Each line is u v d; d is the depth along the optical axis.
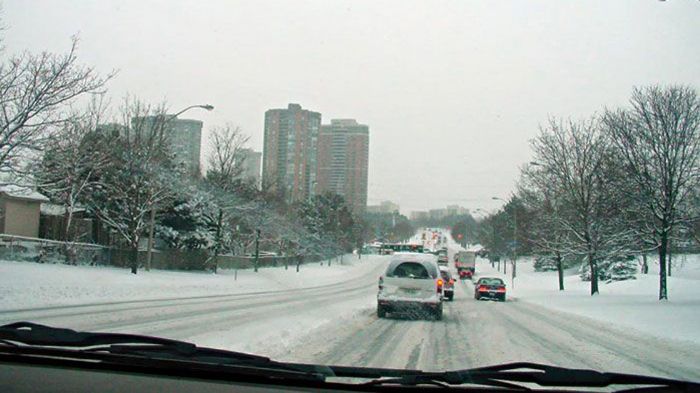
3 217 41.62
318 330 15.20
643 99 30.78
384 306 19.73
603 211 37.88
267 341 12.34
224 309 21.50
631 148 31.08
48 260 36.69
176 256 47.62
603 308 27.86
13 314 16.41
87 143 34.53
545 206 43.62
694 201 30.89
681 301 31.09
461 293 46.75
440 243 153.38
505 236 85.19
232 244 60.94
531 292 48.34
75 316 16.50
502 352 12.28
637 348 13.88
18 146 26.47
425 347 12.71
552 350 13.00
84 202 42.22
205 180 54.31
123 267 41.84
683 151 30.27
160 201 41.56
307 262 81.12
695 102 30.23
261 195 66.50
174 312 19.41
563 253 41.16
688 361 11.92
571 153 39.69
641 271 58.22
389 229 142.50
